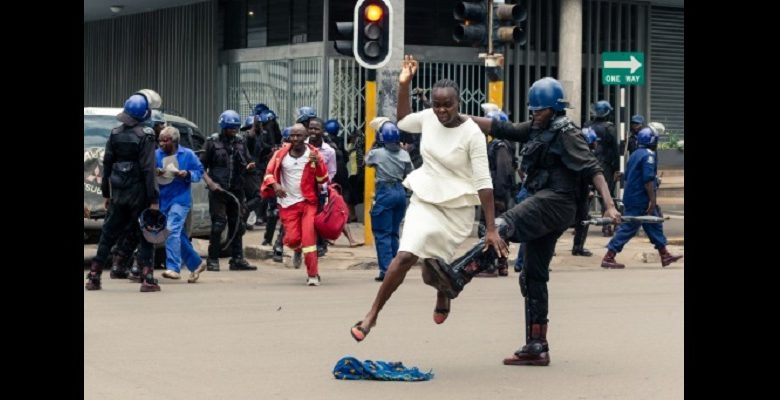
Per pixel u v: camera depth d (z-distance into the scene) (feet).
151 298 48.60
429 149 33.68
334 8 83.92
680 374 33.35
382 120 56.44
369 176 69.87
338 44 63.77
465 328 41.47
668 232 81.56
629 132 94.48
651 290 53.26
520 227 33.76
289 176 54.29
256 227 82.89
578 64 91.40
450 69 87.04
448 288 33.27
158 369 33.37
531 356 34.60
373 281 56.49
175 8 98.84
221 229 59.93
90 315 43.37
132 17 104.53
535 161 34.32
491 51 65.51
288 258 63.36
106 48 108.27
